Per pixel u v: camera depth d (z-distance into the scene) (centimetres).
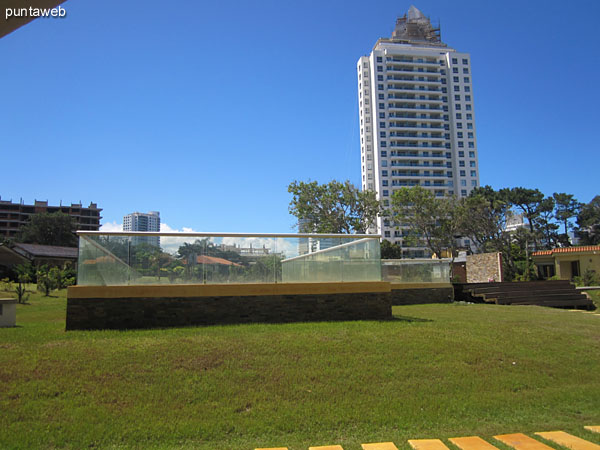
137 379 709
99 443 538
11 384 665
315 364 807
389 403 680
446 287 2205
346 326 1082
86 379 698
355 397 696
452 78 10725
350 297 1223
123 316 1056
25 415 587
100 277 1071
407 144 10381
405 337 991
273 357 827
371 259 1288
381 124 10244
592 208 6725
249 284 1148
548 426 621
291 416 624
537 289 2267
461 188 10300
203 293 1111
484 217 4753
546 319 1386
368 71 10788
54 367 732
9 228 10588
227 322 1119
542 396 736
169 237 1127
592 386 798
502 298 2086
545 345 1019
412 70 10662
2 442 521
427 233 4891
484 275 3041
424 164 10319
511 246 4731
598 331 1212
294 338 941
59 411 603
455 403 691
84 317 1036
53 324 1141
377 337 979
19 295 1892
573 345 1042
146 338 912
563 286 2308
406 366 824
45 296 2295
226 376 738
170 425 583
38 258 4644
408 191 4828
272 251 1201
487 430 604
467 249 6053
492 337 1048
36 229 7462
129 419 593
